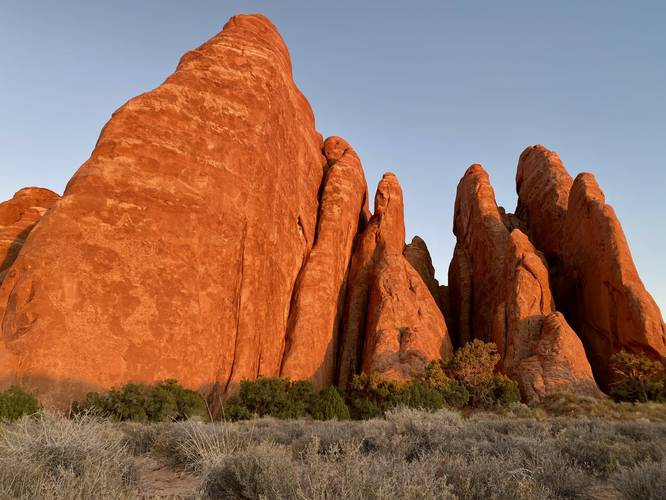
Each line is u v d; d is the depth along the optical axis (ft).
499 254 162.30
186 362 97.91
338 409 88.38
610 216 141.38
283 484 13.00
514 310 128.88
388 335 128.77
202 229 112.16
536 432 32.22
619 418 81.20
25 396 58.95
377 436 24.61
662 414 81.00
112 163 105.91
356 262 166.40
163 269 102.17
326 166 195.11
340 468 13.02
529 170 204.74
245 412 82.28
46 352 82.07
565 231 163.63
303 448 23.53
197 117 122.62
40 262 90.07
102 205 100.37
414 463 15.90
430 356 124.26
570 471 18.17
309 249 159.22
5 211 173.68
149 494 16.12
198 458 20.81
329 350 141.18
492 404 100.53
